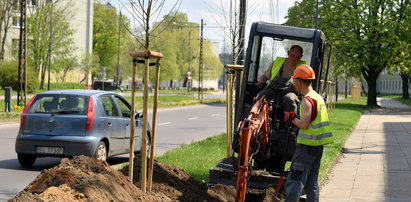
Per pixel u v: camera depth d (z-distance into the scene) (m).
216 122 33.31
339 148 19.66
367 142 23.62
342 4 60.25
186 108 51.97
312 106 8.16
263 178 9.46
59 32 71.94
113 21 105.00
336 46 59.91
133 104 8.35
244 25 18.39
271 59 11.10
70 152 13.41
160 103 56.69
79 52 93.25
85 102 13.74
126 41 110.06
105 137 13.88
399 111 53.97
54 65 73.06
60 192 6.19
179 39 119.75
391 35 57.62
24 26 35.50
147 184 8.41
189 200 8.70
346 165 16.23
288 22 64.06
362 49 59.16
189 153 16.27
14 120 28.20
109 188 6.94
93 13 105.31
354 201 10.76
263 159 9.63
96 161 7.72
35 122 13.63
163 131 26.08
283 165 8.93
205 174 12.48
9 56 78.88
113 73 109.12
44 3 72.38
